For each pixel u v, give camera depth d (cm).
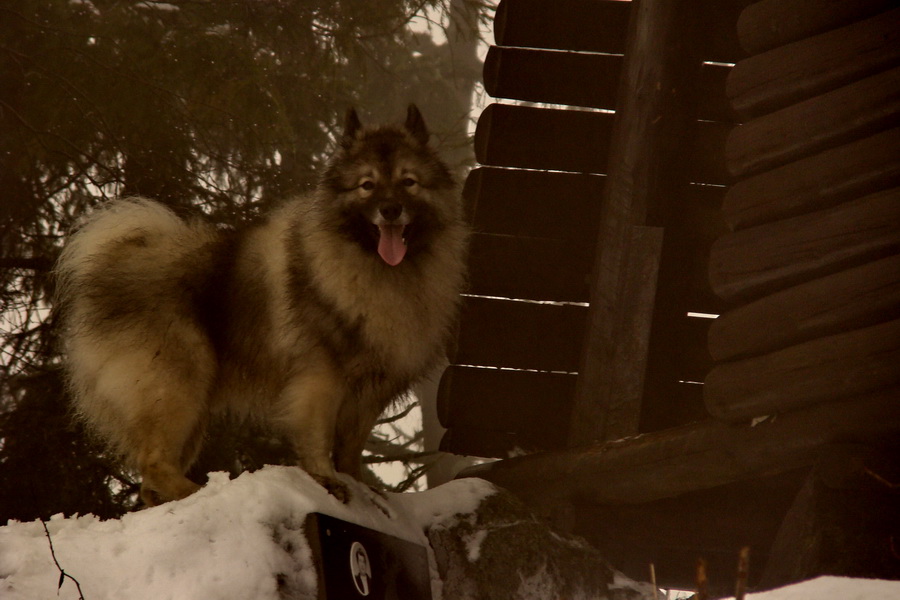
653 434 758
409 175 662
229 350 698
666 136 834
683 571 828
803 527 618
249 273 697
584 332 873
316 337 649
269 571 498
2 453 1039
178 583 485
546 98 944
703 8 888
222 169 1263
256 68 1265
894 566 586
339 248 652
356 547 539
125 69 1171
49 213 1159
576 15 942
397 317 653
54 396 1043
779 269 675
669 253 858
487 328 937
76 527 525
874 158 632
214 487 549
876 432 606
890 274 607
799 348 646
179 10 1375
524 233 940
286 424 646
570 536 695
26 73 1207
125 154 1095
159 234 717
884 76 641
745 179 719
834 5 673
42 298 1102
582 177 937
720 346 705
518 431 931
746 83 725
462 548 650
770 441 661
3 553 485
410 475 1382
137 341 669
